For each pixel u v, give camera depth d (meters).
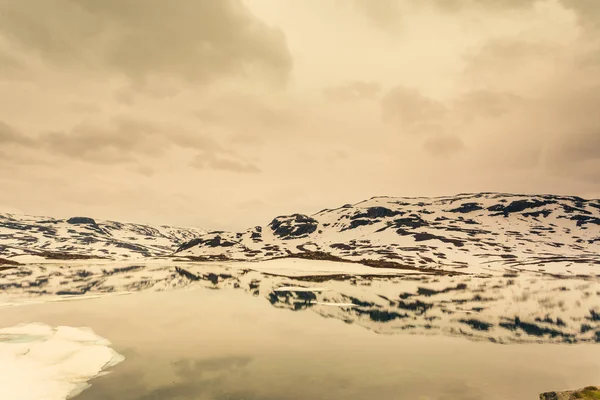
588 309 52.59
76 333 34.69
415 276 110.25
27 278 90.12
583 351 30.67
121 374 24.08
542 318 45.38
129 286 77.88
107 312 46.47
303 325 39.69
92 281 87.38
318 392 21.53
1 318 42.06
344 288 77.06
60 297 60.12
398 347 31.50
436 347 31.59
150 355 28.36
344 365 26.56
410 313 47.97
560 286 85.62
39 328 36.53
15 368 24.44
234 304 53.81
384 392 21.64
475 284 89.19
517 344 32.84
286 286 80.00
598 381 23.77
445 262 156.00
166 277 101.38
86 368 25.11
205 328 37.72
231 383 22.80
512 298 63.97
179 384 22.47
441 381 23.55
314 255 177.00
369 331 37.28
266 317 44.00
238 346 31.22
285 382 23.08
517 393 21.75
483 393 21.70
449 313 48.25
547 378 24.25
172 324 39.53
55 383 22.23
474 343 33.06
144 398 20.23
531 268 138.50
